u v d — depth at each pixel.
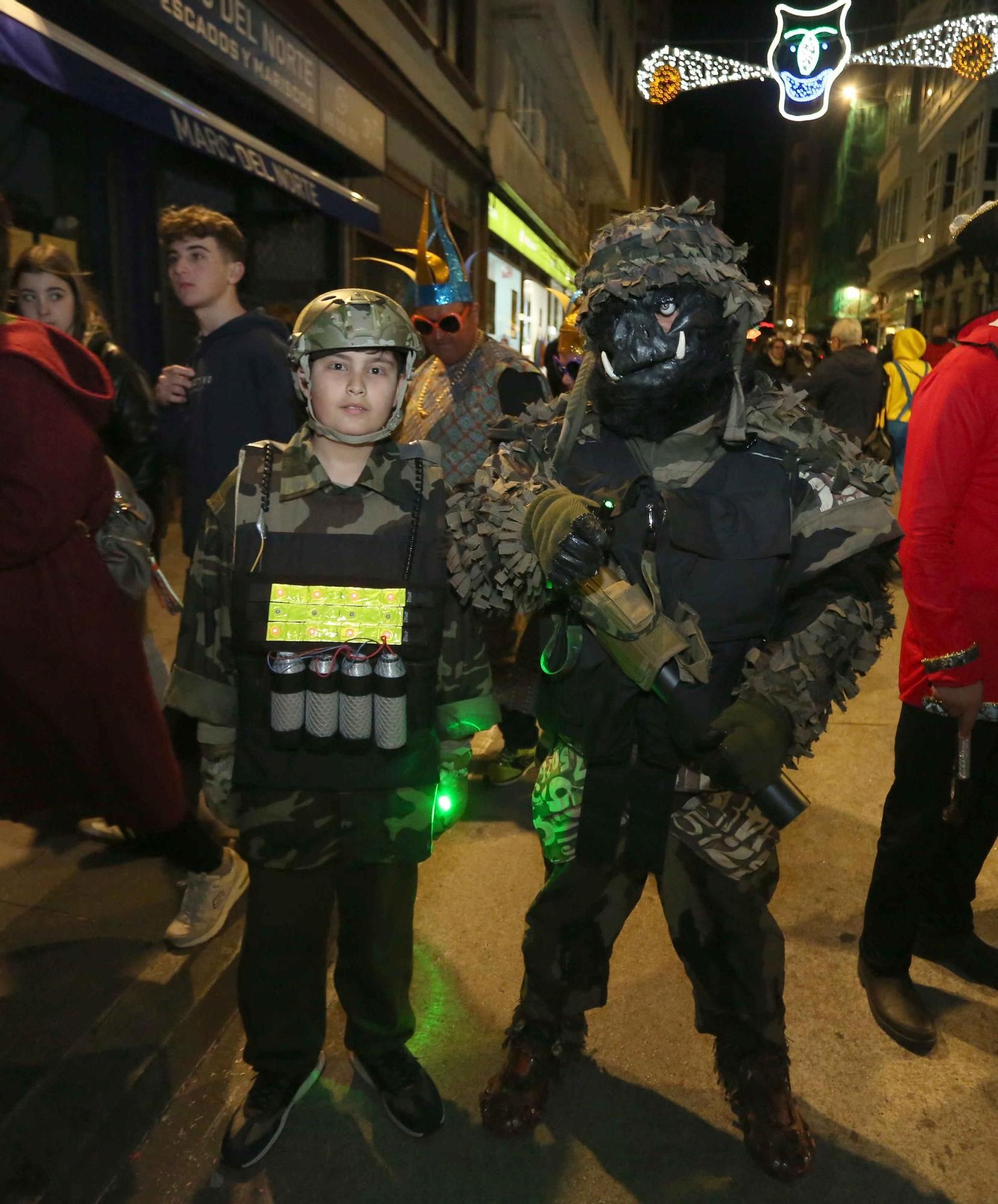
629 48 24.56
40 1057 1.85
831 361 6.37
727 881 1.64
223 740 1.67
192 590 1.63
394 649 1.60
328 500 1.60
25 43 3.59
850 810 3.17
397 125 10.16
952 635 1.82
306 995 1.76
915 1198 1.70
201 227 2.45
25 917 2.31
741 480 1.45
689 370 1.38
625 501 1.41
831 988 2.27
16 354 1.58
